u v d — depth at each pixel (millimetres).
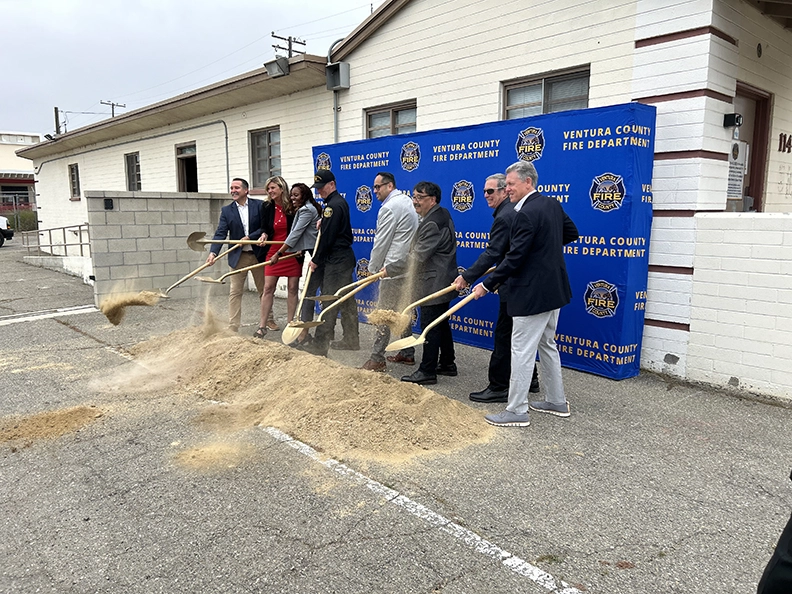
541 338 4363
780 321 4734
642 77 5492
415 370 5676
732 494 3299
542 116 5633
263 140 10852
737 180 6293
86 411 4438
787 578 1656
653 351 5543
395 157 7176
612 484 3389
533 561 2652
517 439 4020
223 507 3084
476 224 6379
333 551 2705
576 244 5492
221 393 4840
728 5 5254
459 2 7074
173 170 13500
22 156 21641
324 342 6000
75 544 2773
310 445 3834
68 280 11758
